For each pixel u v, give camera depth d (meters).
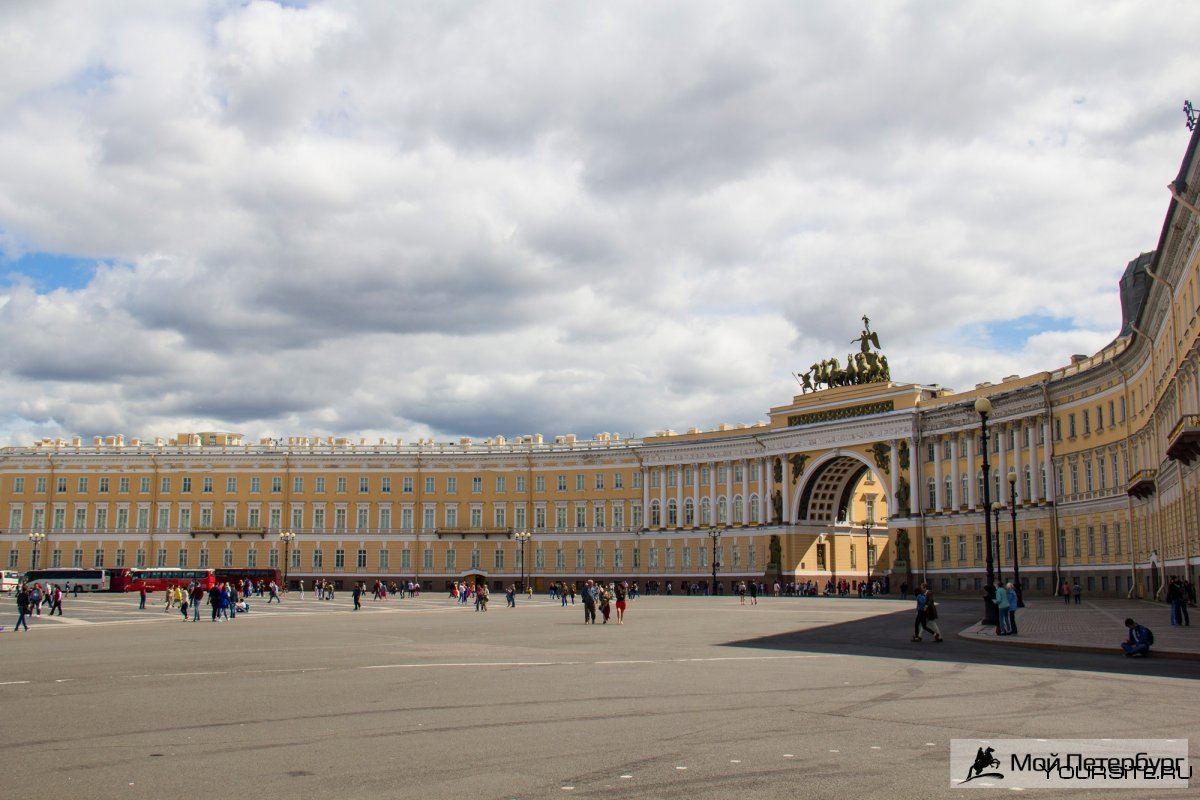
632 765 14.44
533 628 50.47
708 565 124.31
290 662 30.69
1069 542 88.25
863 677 25.83
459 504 137.12
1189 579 60.44
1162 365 67.19
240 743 16.22
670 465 129.25
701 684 24.20
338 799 12.52
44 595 74.75
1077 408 87.69
